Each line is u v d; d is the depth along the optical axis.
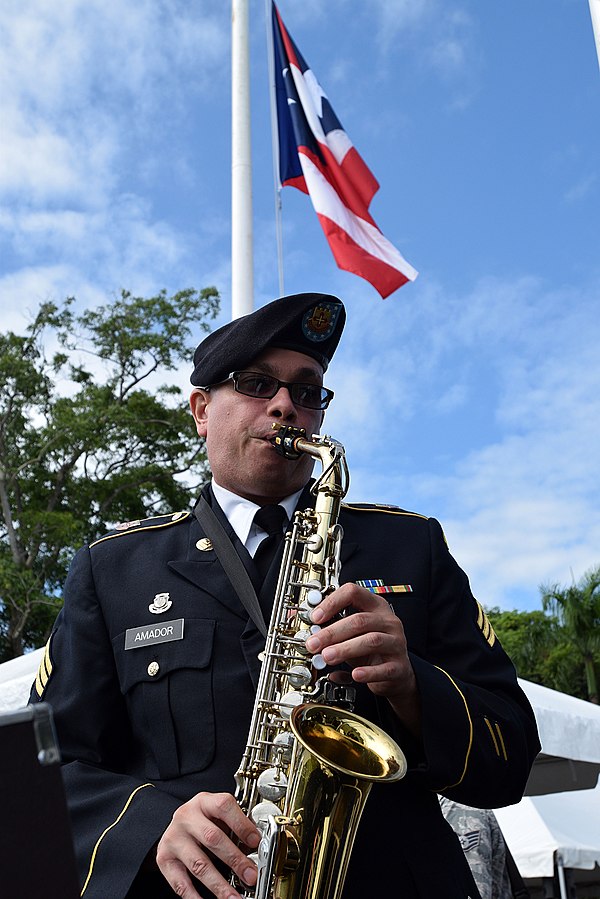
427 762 2.28
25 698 5.24
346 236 8.02
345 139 8.53
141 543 2.90
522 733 2.51
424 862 2.33
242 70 8.62
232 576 2.70
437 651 2.69
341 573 2.71
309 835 2.15
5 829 1.10
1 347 23.80
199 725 2.47
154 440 24.09
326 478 2.78
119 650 2.65
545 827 10.24
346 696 2.36
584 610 30.94
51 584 23.05
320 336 2.97
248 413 2.88
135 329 24.28
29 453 23.61
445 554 2.87
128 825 2.25
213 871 2.05
